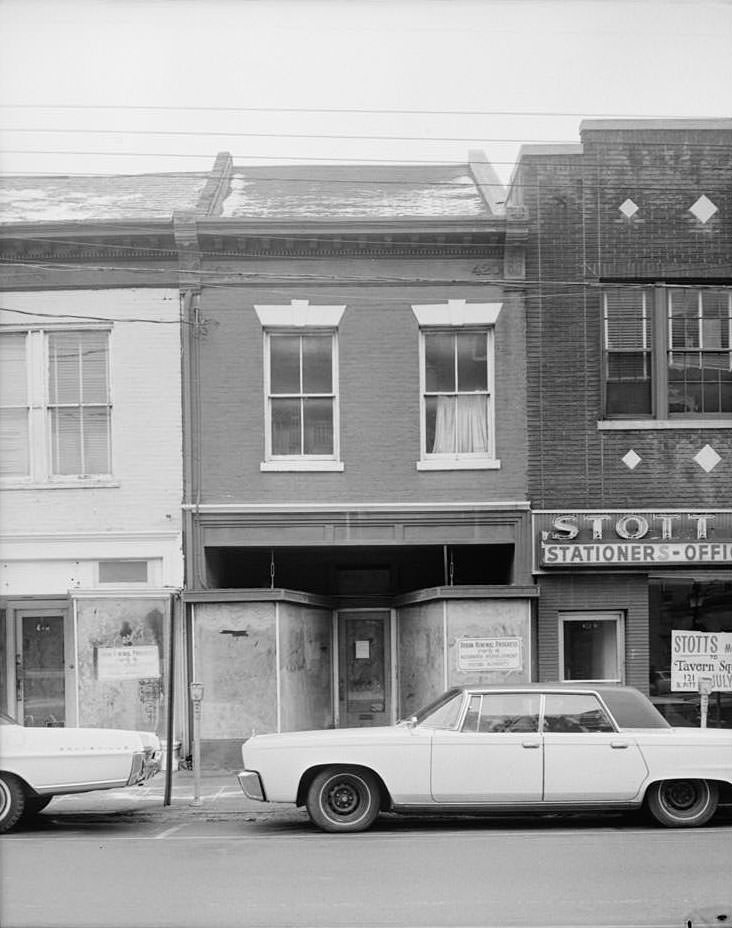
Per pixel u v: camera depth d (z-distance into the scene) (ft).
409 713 58.18
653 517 54.80
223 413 55.57
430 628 55.01
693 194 56.13
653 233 55.93
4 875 30.83
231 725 52.60
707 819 38.11
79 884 29.63
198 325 55.57
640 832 37.22
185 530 55.06
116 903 27.48
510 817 41.57
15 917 26.17
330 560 61.46
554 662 54.60
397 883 29.25
